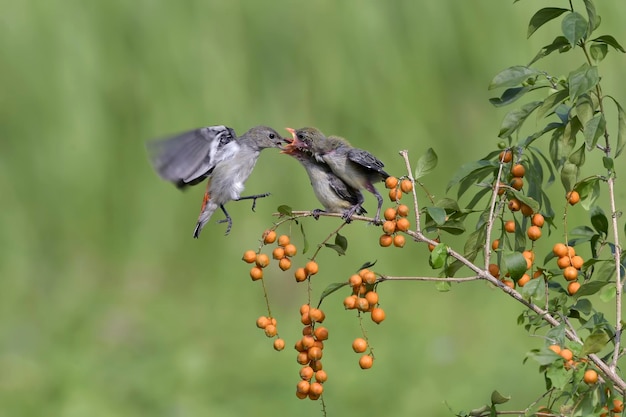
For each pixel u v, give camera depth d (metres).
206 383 11.95
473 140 16.27
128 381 11.87
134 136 16.58
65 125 16.58
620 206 14.72
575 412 4.91
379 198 7.68
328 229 15.76
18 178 16.55
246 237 16.08
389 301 14.95
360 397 11.49
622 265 5.72
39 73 16.67
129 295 15.66
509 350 12.77
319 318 5.72
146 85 16.55
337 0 16.64
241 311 15.09
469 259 5.91
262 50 16.64
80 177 16.45
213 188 8.05
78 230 16.39
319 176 7.87
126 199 16.47
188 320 14.59
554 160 5.98
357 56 16.52
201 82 16.45
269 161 16.19
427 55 16.55
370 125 16.34
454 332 13.72
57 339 13.78
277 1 16.69
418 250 15.41
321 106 16.47
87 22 16.77
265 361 12.65
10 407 11.32
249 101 16.48
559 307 5.51
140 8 16.69
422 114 16.27
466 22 16.55
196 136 7.45
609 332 5.43
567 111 6.00
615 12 15.85
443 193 15.94
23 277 15.99
